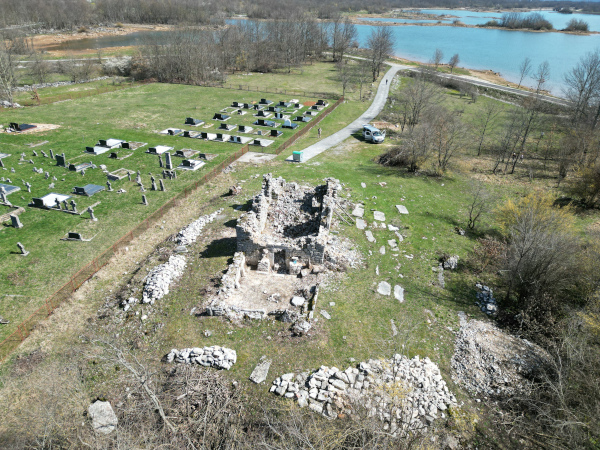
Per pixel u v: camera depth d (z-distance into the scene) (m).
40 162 56.38
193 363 25.97
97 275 35.28
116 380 25.28
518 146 70.31
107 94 95.00
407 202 48.91
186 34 118.12
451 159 60.97
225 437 21.88
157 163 57.19
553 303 30.84
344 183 52.28
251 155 62.31
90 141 65.12
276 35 136.12
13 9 174.00
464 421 23.83
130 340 28.12
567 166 56.75
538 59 156.88
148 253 38.62
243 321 28.95
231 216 43.25
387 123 81.06
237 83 110.06
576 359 24.12
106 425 22.14
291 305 30.70
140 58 113.38
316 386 24.47
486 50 177.75
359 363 26.42
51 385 23.50
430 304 32.66
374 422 20.94
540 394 24.86
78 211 44.41
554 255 30.89
